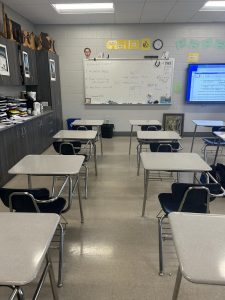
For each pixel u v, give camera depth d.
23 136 4.16
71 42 6.34
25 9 5.04
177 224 1.28
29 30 5.93
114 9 5.07
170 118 6.73
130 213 2.83
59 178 3.74
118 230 2.50
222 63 6.24
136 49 6.32
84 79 6.55
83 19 5.79
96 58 6.39
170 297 1.72
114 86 6.56
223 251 1.06
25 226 1.24
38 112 5.21
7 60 4.09
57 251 2.18
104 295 1.73
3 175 3.49
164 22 6.07
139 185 3.61
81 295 1.73
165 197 2.23
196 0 4.57
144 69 6.42
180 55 6.34
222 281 0.90
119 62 6.40
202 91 6.46
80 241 2.32
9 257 1.01
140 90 6.57
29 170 2.20
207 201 1.90
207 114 6.70
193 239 1.15
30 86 5.71
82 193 3.34
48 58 5.57
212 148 5.64
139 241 2.33
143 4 4.77
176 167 2.35
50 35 6.31
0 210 2.77
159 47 6.29
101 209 2.92
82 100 6.73
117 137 6.77
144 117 6.79
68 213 2.81
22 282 0.88
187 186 1.87
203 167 2.35
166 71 6.42
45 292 1.74
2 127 3.54
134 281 1.86
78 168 2.25
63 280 1.86
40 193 1.82
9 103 4.46
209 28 6.16
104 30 6.23
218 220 1.32
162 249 2.01
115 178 3.87
